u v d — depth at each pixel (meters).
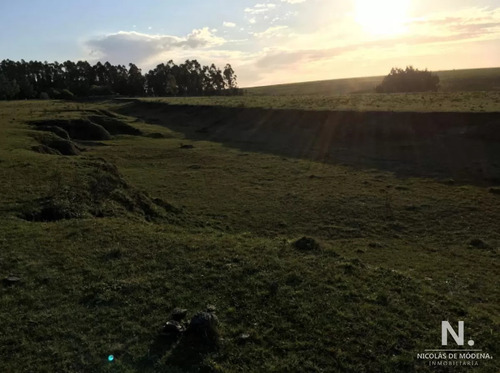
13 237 15.93
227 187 33.38
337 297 12.01
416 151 42.03
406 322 10.96
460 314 11.75
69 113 65.44
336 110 55.22
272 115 61.75
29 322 10.73
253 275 13.19
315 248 15.93
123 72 183.50
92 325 10.66
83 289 12.33
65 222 18.00
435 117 46.66
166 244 15.73
